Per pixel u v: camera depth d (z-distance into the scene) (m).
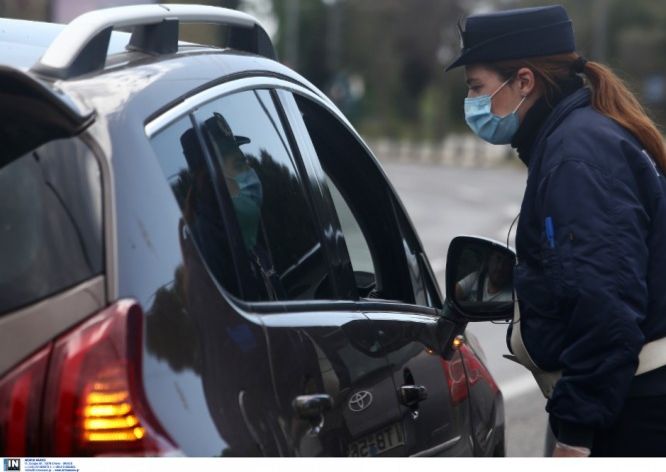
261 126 8.34
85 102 6.56
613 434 8.98
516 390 23.86
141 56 7.67
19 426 5.90
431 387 9.18
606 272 8.46
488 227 63.44
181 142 7.15
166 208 6.55
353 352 8.05
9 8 35.66
